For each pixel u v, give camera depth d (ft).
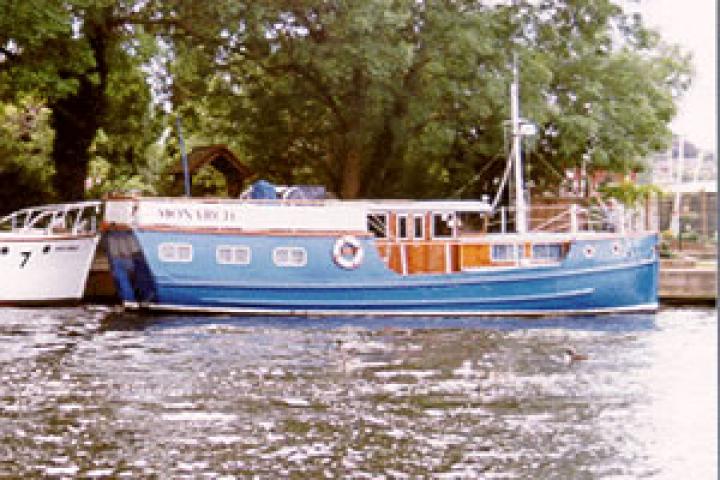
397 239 109.09
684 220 185.78
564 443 51.47
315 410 58.59
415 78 147.13
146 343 86.33
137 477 45.24
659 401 61.87
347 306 107.04
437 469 46.78
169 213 104.47
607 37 163.12
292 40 144.46
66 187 141.90
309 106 158.10
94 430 53.57
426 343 87.51
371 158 156.25
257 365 74.59
